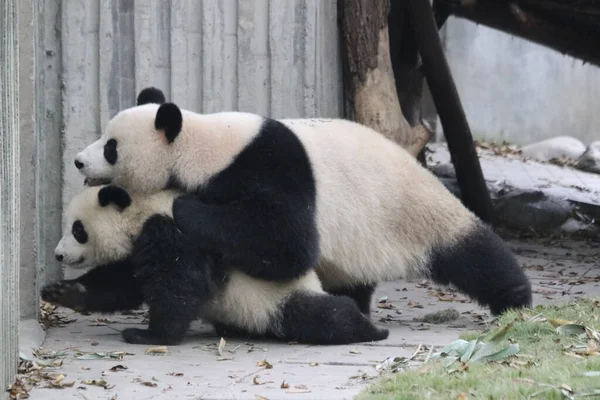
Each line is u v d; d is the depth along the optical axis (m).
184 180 11.21
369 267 11.88
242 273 11.11
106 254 11.34
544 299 14.27
